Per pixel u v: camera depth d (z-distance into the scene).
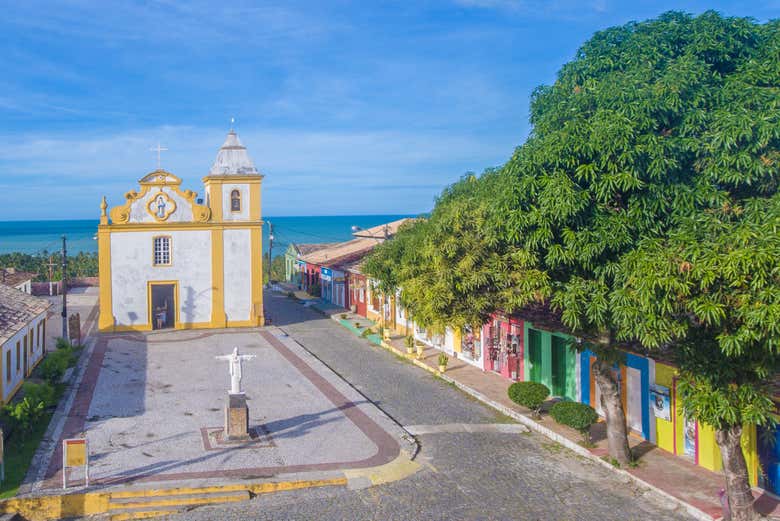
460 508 13.52
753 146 11.41
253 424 19.06
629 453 15.75
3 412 18.75
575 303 12.97
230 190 35.69
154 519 13.14
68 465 13.78
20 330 22.17
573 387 20.67
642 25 14.61
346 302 43.38
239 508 13.58
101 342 31.45
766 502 13.27
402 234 30.55
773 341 9.41
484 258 16.62
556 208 12.39
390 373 26.00
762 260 9.18
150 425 18.75
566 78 15.30
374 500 13.95
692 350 11.38
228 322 36.03
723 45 13.26
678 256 10.31
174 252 35.00
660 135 12.62
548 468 15.75
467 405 21.33
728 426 11.69
